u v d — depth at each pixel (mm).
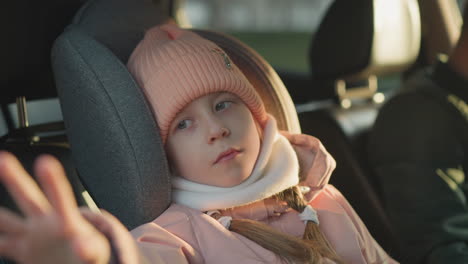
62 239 475
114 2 1222
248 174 1012
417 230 1491
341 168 1565
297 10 3324
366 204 1540
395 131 1567
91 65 979
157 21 1262
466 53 1516
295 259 967
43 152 1147
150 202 970
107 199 1016
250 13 3557
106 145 982
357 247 1081
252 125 1036
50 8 1228
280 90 1248
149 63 1033
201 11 3326
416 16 1683
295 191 1078
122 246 620
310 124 1618
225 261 946
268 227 996
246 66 1242
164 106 988
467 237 1470
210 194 1001
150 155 964
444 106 1537
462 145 1537
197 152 989
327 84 1815
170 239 925
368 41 1591
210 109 1000
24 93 1210
